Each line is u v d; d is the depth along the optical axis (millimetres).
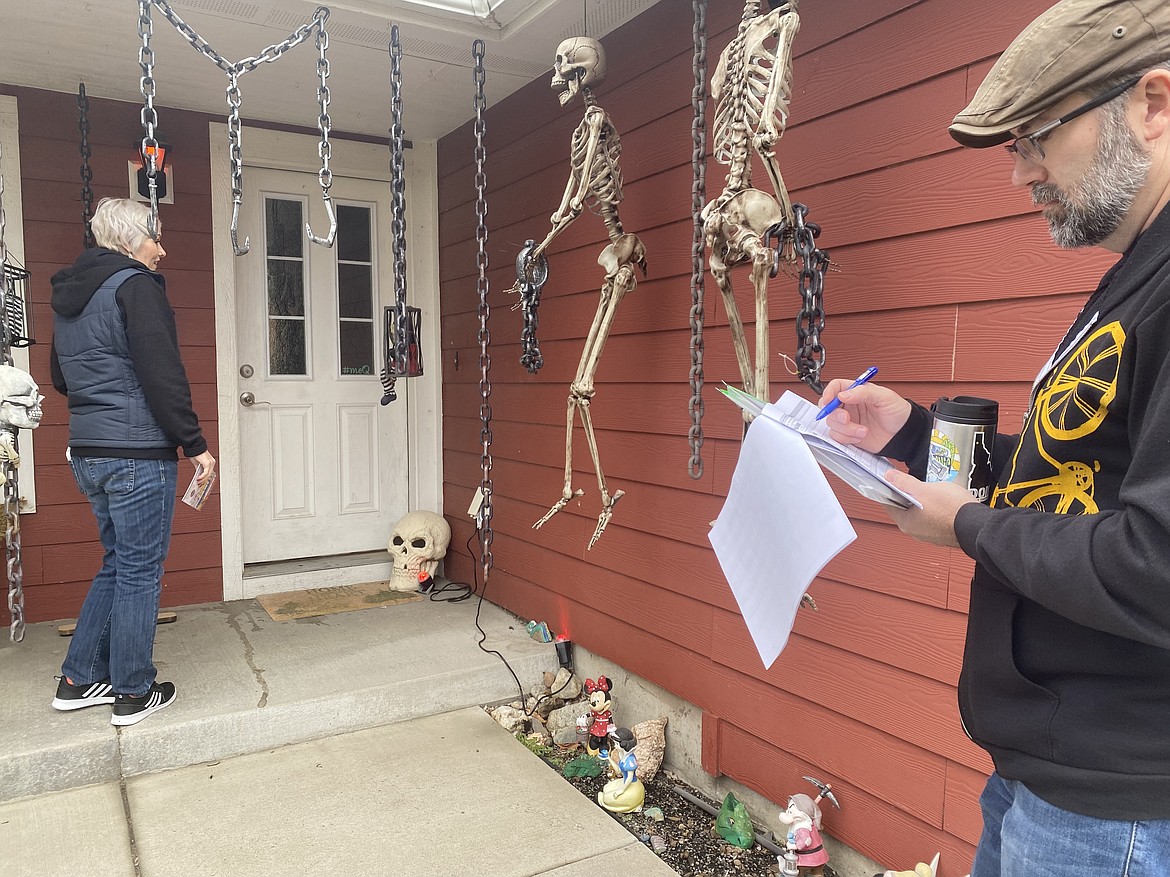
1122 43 744
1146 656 761
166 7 1804
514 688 3045
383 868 2000
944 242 1746
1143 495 680
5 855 2008
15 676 2797
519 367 3469
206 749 2500
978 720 913
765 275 1711
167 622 3447
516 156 3414
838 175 1983
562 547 3221
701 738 2541
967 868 1746
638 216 2680
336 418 4121
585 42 2174
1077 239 855
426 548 3971
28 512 3336
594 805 2316
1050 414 852
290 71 3156
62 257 3357
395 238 2283
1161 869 752
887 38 1845
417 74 3186
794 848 2025
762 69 1704
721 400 2385
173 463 2467
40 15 2648
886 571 1920
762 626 1021
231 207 3693
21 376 2289
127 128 3473
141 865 1983
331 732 2693
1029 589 764
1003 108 821
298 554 4082
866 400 1194
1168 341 719
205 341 3674
